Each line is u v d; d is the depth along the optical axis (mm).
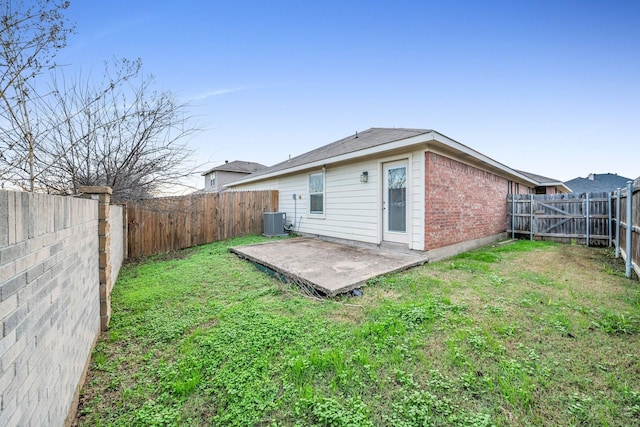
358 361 2252
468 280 4410
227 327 2900
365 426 1623
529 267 5355
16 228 1155
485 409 1766
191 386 1990
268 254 6109
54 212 1617
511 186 11008
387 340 2564
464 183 7191
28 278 1266
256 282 4543
